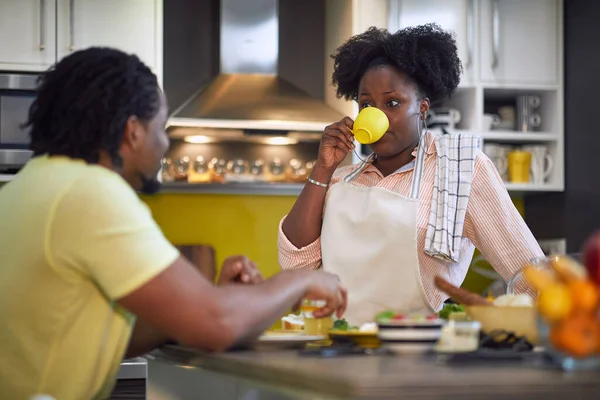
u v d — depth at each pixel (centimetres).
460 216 242
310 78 489
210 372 187
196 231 475
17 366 183
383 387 119
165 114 197
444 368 139
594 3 434
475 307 176
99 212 173
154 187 203
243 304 176
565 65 463
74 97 186
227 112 447
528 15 462
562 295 134
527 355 151
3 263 182
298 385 135
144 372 368
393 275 244
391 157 257
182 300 171
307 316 212
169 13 477
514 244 243
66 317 179
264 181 472
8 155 416
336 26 467
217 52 479
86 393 186
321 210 258
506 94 480
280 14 489
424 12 452
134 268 171
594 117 437
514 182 462
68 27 427
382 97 248
